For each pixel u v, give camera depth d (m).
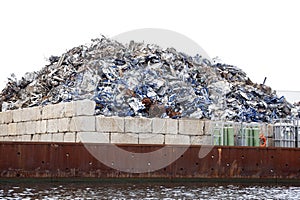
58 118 40.78
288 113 49.62
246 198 30.48
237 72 54.44
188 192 32.31
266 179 39.19
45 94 48.25
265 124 43.34
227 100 47.53
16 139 45.69
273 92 53.81
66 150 35.59
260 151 39.16
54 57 54.44
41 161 35.22
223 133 41.28
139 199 29.06
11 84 54.72
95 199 28.73
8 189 31.98
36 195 29.80
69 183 35.38
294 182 39.72
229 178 38.38
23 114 44.97
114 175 36.38
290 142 42.59
